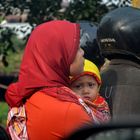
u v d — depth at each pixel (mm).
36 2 8781
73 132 2410
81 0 8523
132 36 3555
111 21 3627
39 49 3053
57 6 8766
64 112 2926
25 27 9016
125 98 3512
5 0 9172
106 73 3664
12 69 14125
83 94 3516
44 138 2955
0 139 2947
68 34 3094
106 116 3223
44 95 3002
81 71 3166
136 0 4645
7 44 9727
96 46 4270
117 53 3607
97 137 2344
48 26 3111
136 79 3521
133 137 2207
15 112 3082
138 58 3570
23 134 3027
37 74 3041
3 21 9641
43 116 2955
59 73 3047
